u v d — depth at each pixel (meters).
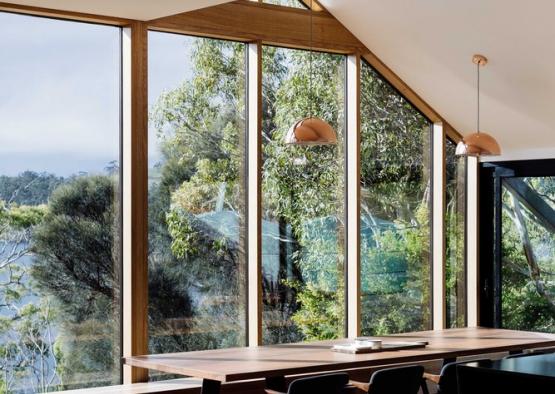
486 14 7.18
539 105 8.11
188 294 7.27
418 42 7.89
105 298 6.81
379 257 8.58
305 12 7.89
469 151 7.24
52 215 6.58
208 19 7.27
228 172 7.53
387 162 8.66
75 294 6.66
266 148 7.79
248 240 7.59
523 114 8.34
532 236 8.99
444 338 7.15
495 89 8.10
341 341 6.94
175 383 6.82
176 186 7.22
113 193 6.87
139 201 6.82
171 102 7.20
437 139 8.96
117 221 6.89
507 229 9.16
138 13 6.27
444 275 8.93
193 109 7.33
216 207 7.45
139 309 6.79
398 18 7.69
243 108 7.64
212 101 7.45
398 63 8.35
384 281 8.60
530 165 8.92
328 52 8.25
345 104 8.37
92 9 6.16
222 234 7.48
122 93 6.91
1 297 6.33
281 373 5.55
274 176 7.83
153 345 7.05
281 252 7.86
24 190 6.45
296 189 7.98
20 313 6.41
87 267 6.73
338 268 8.26
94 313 6.75
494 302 9.24
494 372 3.71
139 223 6.82
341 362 5.82
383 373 5.77
